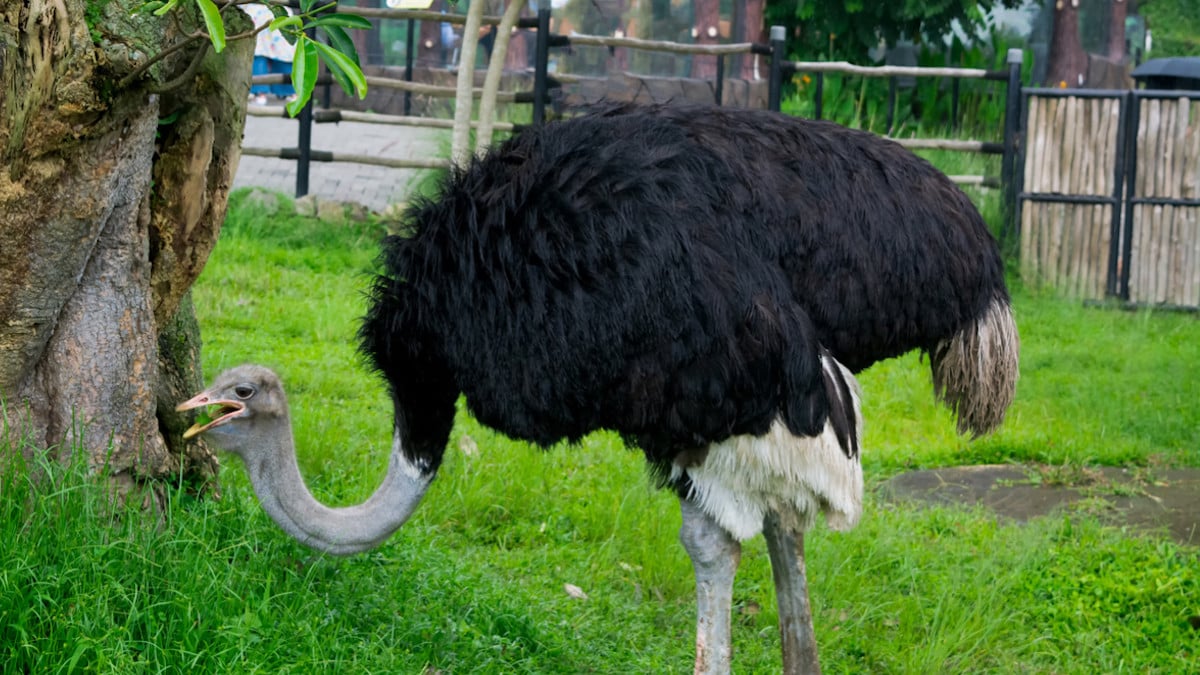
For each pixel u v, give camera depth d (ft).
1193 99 39.29
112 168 14.53
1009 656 18.70
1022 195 40.55
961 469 26.61
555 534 21.12
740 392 14.39
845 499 15.16
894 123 52.37
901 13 56.08
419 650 15.84
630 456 24.26
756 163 15.07
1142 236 40.06
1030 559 21.16
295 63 12.28
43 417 15.35
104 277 15.37
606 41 42.09
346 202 40.45
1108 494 25.27
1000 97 56.85
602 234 14.33
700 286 14.21
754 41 57.00
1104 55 63.67
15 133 13.85
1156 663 18.58
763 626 19.31
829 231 14.99
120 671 13.01
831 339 15.38
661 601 19.61
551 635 17.07
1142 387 31.71
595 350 14.38
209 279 33.40
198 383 17.70
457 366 15.20
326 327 30.35
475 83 53.31
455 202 15.29
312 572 16.22
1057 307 38.63
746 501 15.06
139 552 14.61
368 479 21.18
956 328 16.06
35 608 13.56
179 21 14.93
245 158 49.06
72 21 13.64
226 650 13.75
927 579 20.53
